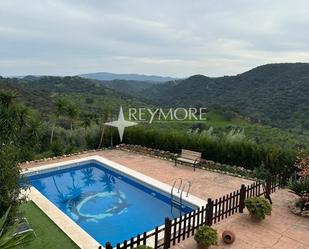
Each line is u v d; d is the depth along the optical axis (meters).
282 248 7.84
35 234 8.44
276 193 11.86
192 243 7.98
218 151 16.69
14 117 20.84
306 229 8.89
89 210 11.74
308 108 50.69
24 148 18.34
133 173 15.06
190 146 17.94
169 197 12.50
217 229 8.75
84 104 58.50
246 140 17.05
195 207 11.13
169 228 7.57
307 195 9.90
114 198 13.11
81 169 17.47
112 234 9.75
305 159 11.53
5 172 7.04
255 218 9.30
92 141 21.89
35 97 53.44
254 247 7.84
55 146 20.38
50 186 14.70
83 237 8.38
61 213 9.89
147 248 6.46
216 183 13.62
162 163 17.12
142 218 10.98
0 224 4.43
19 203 7.58
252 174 14.80
